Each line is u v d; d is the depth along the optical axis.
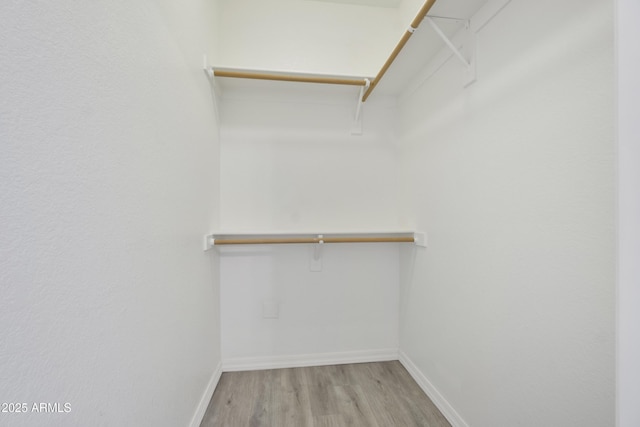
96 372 0.60
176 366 1.04
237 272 1.81
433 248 1.50
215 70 1.54
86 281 0.57
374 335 1.95
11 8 0.42
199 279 1.33
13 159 0.42
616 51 0.51
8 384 0.41
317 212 1.91
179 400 1.07
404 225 1.87
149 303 0.84
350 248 1.92
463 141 1.24
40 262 0.47
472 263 1.18
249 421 1.34
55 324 0.50
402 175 1.91
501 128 1.01
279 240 1.66
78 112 0.55
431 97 1.52
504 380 1.00
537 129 0.86
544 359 0.84
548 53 0.82
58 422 0.50
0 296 0.40
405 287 1.85
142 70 0.80
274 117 1.86
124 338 0.71
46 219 0.48
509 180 0.97
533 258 0.88
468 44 1.19
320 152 1.91
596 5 0.69
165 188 0.95
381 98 1.97
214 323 1.63
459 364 1.26
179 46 1.08
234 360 1.81
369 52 1.95
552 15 0.81
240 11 1.84
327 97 1.91
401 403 1.47
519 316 0.93
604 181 0.68
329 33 1.92
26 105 0.44
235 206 1.83
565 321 0.77
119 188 0.69
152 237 0.86
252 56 1.84
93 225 0.60
